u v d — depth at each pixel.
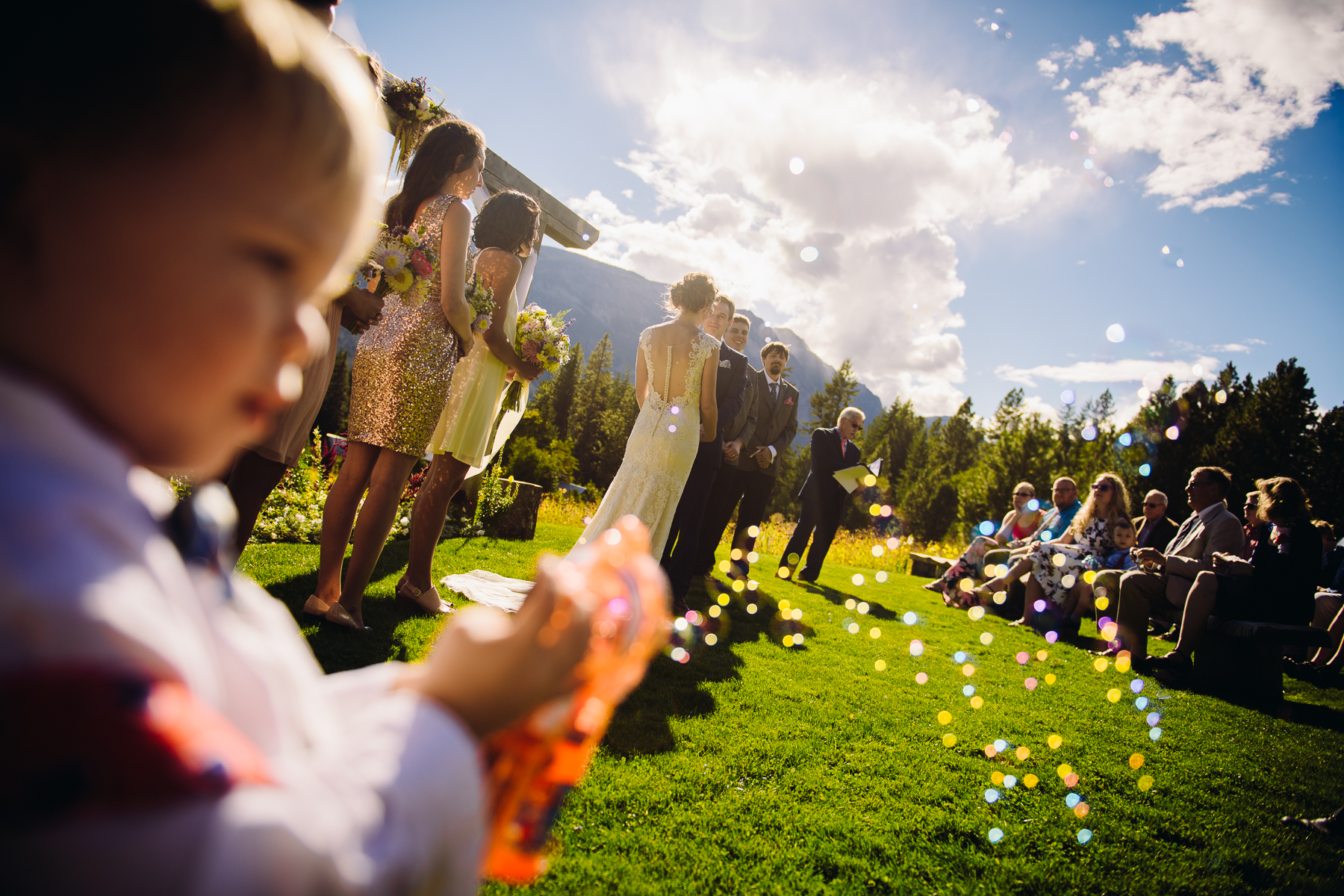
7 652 0.26
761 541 11.77
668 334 4.36
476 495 6.42
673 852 1.88
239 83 0.30
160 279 0.30
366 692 0.52
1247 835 2.65
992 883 2.04
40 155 0.29
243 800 0.29
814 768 2.63
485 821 0.44
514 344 3.70
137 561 0.32
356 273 2.74
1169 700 4.66
